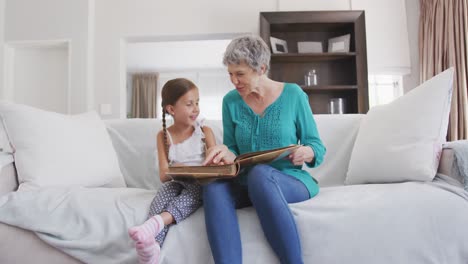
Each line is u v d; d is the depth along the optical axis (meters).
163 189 1.07
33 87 3.76
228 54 1.14
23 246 1.01
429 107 1.24
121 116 3.56
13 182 1.25
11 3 3.58
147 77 7.86
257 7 3.52
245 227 0.95
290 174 1.09
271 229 0.88
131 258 0.95
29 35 3.55
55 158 1.28
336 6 3.46
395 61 3.43
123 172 1.70
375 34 3.44
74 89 3.48
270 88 1.25
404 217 0.94
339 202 0.98
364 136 1.50
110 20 3.61
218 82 7.77
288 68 3.54
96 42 3.59
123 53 3.67
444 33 2.93
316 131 1.22
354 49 3.30
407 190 1.03
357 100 3.12
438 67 2.96
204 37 3.63
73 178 1.31
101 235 0.98
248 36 1.18
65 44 3.59
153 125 1.76
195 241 0.94
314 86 3.16
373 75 3.69
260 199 0.91
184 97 1.23
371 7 3.45
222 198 0.92
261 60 1.13
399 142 1.27
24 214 1.02
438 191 1.02
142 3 3.60
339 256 0.91
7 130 1.26
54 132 1.33
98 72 3.57
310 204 0.97
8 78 3.62
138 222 1.00
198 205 1.02
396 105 1.40
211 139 1.32
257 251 0.92
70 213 1.04
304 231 0.92
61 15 3.53
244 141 1.21
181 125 1.29
